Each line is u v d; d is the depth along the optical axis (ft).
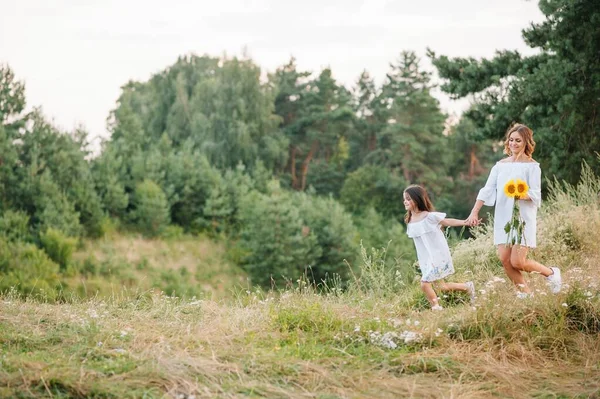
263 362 14.70
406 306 22.09
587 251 26.25
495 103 57.21
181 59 301.22
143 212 168.45
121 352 15.10
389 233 173.37
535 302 18.01
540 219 29.14
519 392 13.74
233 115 244.63
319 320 18.34
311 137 271.90
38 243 139.33
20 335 16.34
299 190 262.26
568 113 51.37
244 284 151.64
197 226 176.76
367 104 317.22
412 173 230.27
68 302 21.91
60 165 160.35
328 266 153.79
